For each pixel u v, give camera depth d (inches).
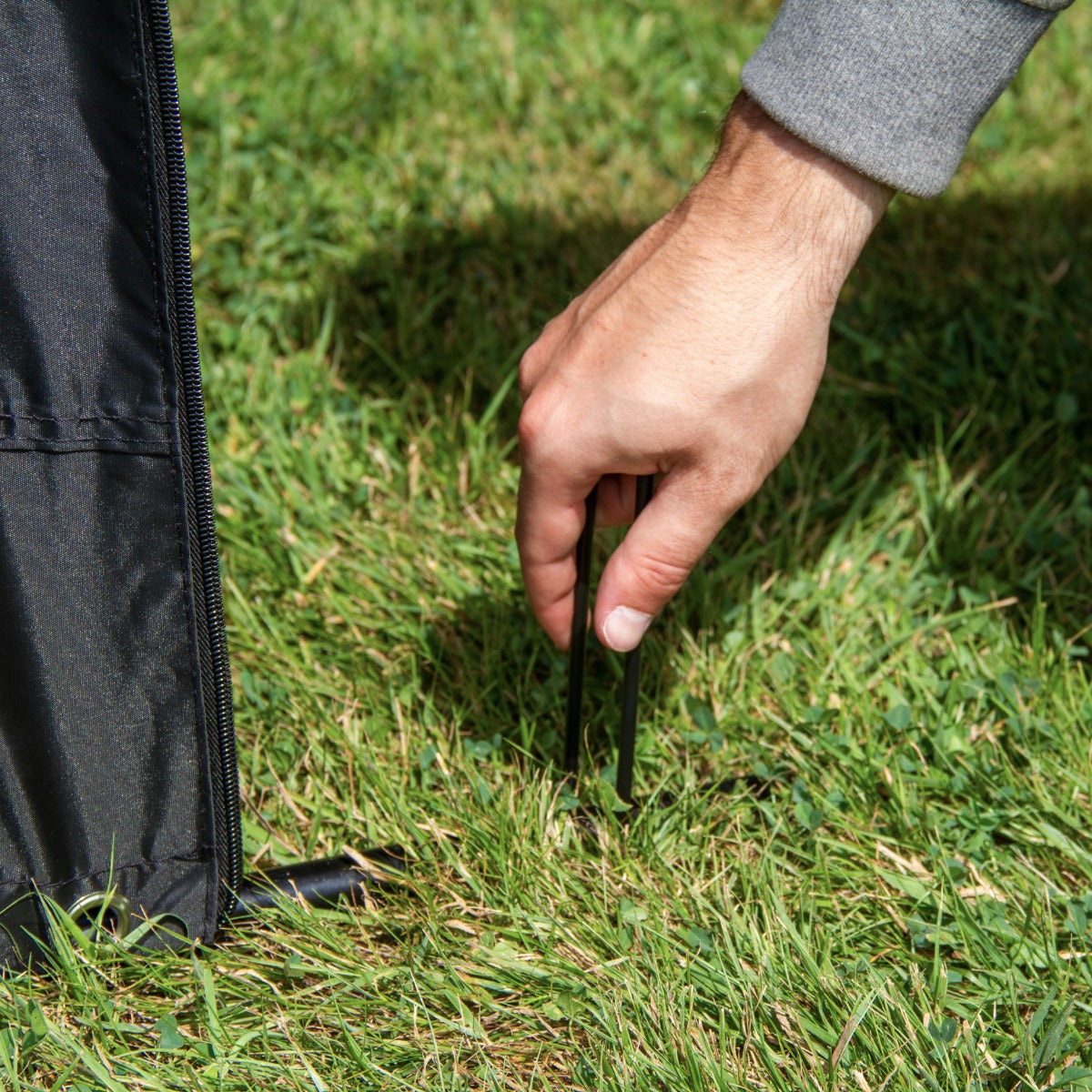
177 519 39.9
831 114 38.1
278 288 61.3
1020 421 53.7
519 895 42.3
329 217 66.9
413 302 60.2
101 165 38.6
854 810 44.1
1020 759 44.9
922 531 50.9
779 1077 39.3
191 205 65.9
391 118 76.4
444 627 48.2
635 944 41.6
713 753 45.4
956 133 38.5
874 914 42.5
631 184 71.1
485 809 43.6
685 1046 39.4
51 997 40.8
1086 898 42.0
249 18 84.2
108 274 38.9
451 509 51.6
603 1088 39.3
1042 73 83.2
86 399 39.3
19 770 40.1
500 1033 40.7
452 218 66.6
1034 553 50.1
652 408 38.9
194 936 41.6
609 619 40.7
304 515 50.9
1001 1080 39.4
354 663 47.2
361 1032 40.4
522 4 90.7
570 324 40.1
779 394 39.3
